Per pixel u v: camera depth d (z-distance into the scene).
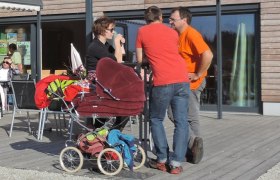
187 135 7.77
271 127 12.68
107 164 7.67
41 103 8.16
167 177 7.46
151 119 7.85
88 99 7.67
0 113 14.84
